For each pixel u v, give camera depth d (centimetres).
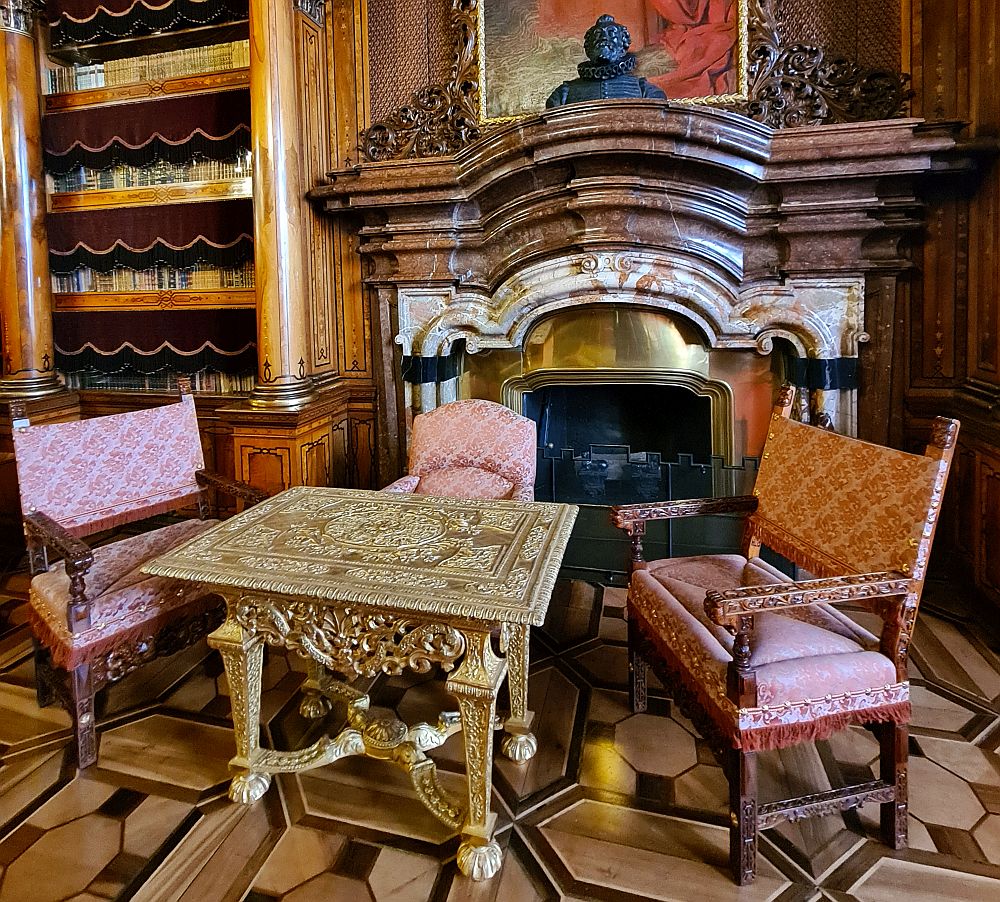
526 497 238
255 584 150
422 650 148
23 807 169
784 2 299
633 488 327
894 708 147
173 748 193
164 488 243
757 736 139
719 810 167
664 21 310
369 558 162
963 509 279
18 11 344
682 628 165
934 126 271
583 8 316
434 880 147
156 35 349
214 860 152
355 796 174
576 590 307
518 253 319
